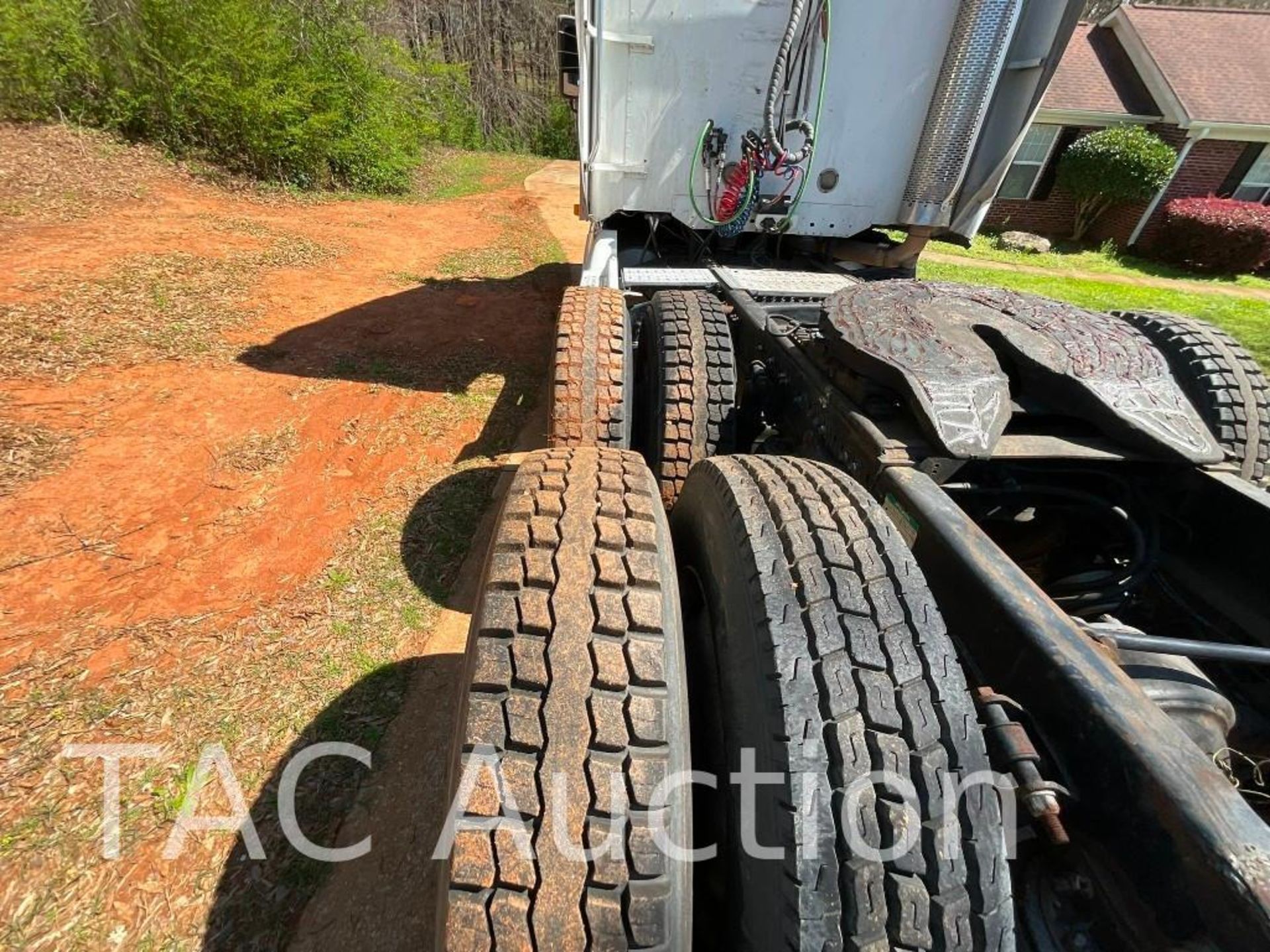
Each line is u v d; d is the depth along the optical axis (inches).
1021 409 77.2
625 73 155.9
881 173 174.6
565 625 47.1
